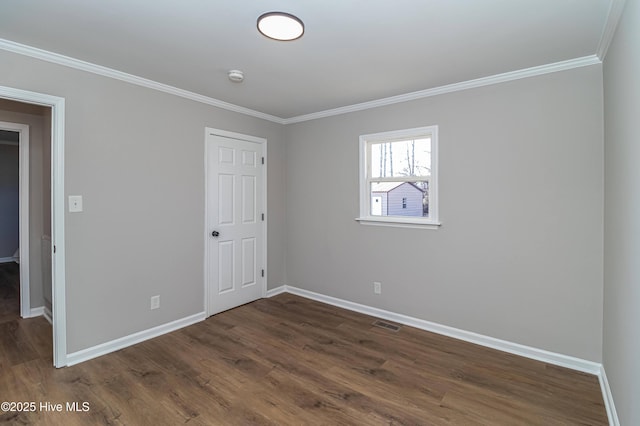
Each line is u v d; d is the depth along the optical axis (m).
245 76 2.80
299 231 4.28
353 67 2.60
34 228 3.50
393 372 2.42
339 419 1.91
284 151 4.41
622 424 1.70
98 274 2.65
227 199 3.70
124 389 2.19
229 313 3.64
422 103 3.18
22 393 2.13
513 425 1.87
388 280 3.46
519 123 2.67
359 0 1.72
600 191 2.37
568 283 2.50
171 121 3.13
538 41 2.17
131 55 2.40
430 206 3.16
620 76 1.79
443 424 1.87
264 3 1.76
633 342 1.52
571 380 2.32
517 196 2.70
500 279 2.79
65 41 2.19
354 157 3.70
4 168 6.28
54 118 2.42
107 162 2.69
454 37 2.12
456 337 3.02
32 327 3.19
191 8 1.81
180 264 3.23
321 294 4.06
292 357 2.64
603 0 1.72
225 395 2.13
